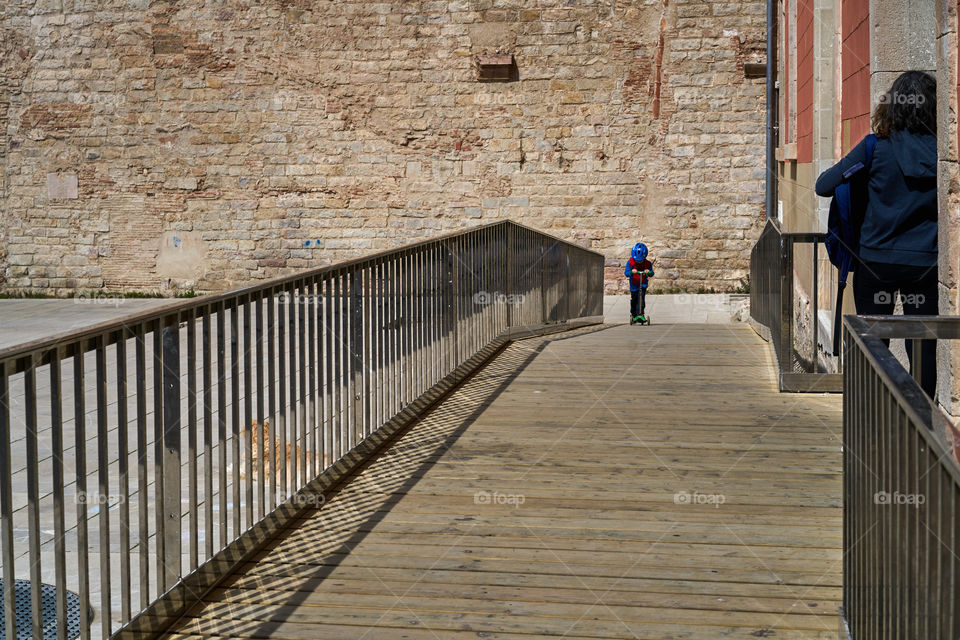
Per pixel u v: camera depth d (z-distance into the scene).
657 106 20.77
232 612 3.92
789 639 3.59
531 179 21.25
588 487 5.41
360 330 6.12
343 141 21.73
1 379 2.91
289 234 22.08
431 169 21.52
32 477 3.10
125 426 3.63
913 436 2.61
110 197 22.52
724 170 20.67
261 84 21.86
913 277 5.46
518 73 21.12
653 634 3.65
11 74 22.55
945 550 2.32
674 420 6.89
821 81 11.34
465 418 7.08
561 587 4.08
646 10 20.64
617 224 21.06
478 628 3.73
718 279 20.88
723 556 4.38
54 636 4.34
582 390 7.98
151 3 21.97
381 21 21.38
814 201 11.52
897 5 7.09
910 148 5.38
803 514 4.90
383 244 21.81
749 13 20.33
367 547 4.58
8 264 22.92
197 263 22.39
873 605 3.10
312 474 5.32
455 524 4.86
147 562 3.74
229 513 6.26
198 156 22.17
